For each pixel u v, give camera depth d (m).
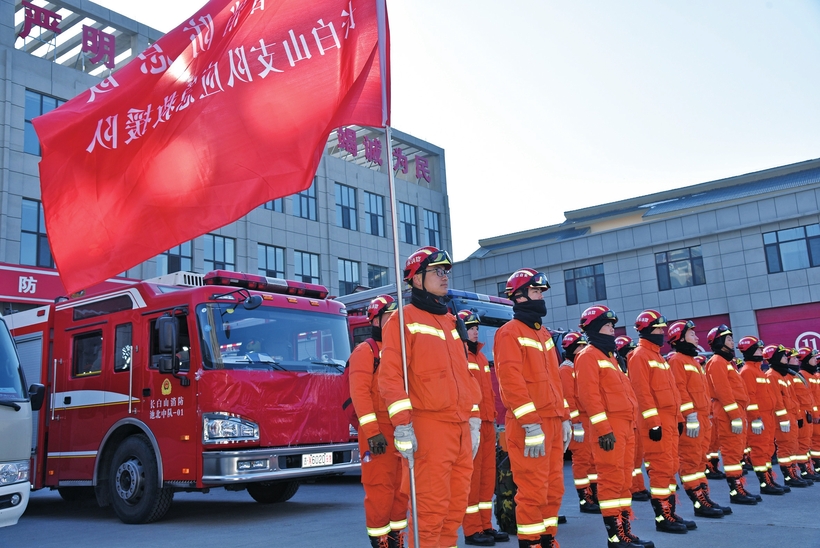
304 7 5.57
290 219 34.97
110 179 5.72
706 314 32.97
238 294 9.13
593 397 6.22
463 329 5.02
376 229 40.03
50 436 10.33
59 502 12.43
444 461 4.50
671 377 7.43
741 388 9.30
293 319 9.59
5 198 25.08
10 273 14.15
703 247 33.44
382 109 5.25
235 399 8.52
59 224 5.74
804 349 13.23
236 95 5.55
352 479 14.43
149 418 9.00
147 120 5.75
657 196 42.34
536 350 5.56
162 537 7.84
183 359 8.77
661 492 7.06
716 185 40.31
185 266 30.03
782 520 7.40
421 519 4.45
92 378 9.90
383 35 5.40
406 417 4.38
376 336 5.84
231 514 9.60
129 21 30.34
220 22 5.79
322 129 5.27
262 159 5.36
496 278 39.12
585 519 8.00
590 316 6.64
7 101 25.75
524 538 5.29
